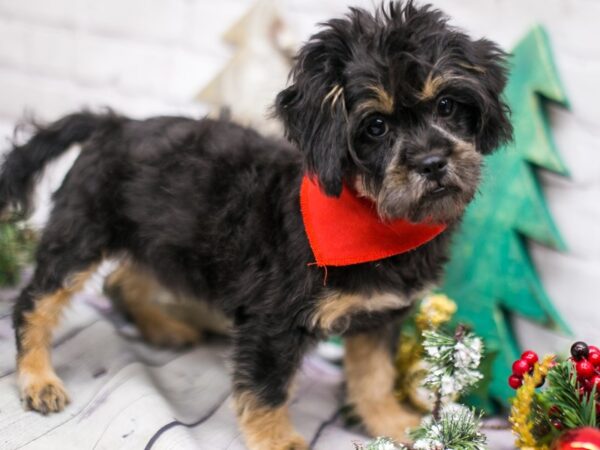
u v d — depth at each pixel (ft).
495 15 1.82
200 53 2.22
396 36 1.29
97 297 2.06
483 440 1.26
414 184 1.26
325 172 1.27
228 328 1.67
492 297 1.74
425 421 1.32
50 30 2.33
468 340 1.30
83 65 2.34
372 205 1.36
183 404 1.59
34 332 1.59
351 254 1.35
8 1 2.33
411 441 1.42
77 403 1.51
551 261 1.81
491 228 1.73
